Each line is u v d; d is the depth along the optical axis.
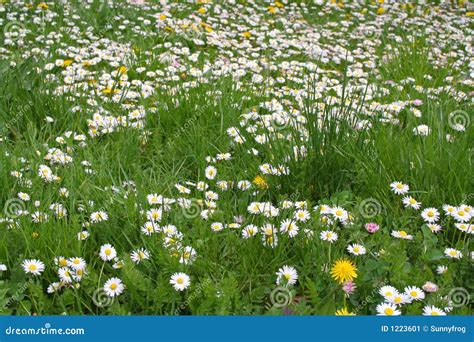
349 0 10.05
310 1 9.76
